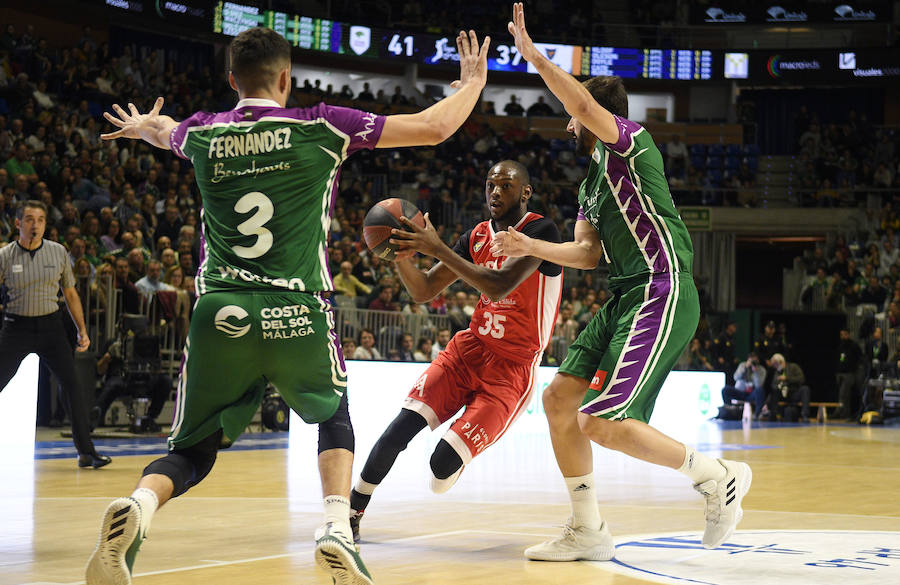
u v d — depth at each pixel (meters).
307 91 21.78
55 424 10.88
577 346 3.66
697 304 3.53
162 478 2.55
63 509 4.67
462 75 2.96
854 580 3.08
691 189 22.91
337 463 2.63
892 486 6.25
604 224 3.58
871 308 19.89
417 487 6.09
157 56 19.11
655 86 25.34
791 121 25.23
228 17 19.52
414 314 12.81
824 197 22.56
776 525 4.43
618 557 3.55
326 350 2.71
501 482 6.43
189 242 12.48
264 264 2.65
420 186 20.33
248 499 5.21
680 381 14.99
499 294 3.47
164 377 9.94
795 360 20.64
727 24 24.91
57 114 15.41
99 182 14.53
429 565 3.37
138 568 3.23
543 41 23.58
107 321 10.86
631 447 3.42
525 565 3.39
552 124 24.00
